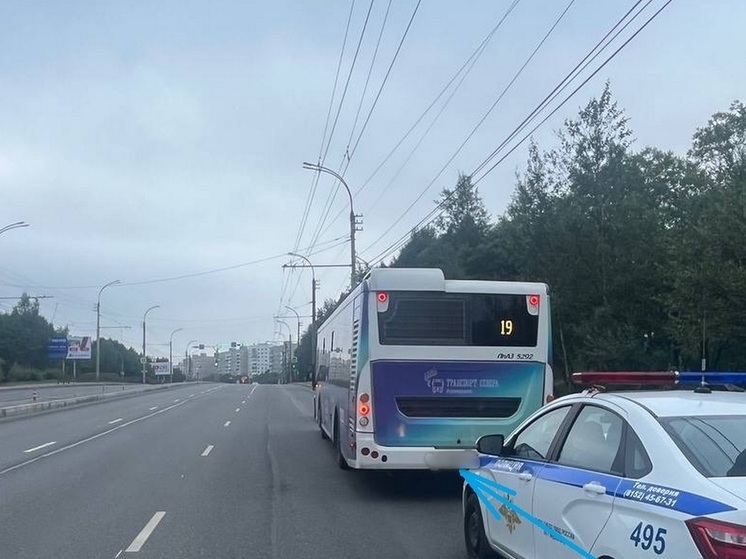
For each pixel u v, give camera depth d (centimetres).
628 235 2398
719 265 1688
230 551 968
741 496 482
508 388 1320
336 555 950
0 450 2120
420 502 1309
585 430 660
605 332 2344
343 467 1672
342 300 1653
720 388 707
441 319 1319
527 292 1337
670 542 494
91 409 4231
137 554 951
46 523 1130
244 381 16962
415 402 1305
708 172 2753
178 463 1819
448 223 4291
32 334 11206
